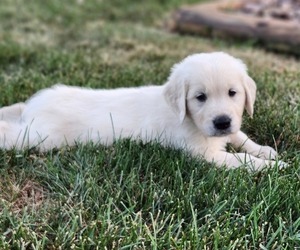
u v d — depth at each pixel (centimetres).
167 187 61
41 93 76
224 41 142
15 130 72
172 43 132
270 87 91
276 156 67
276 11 151
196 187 60
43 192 61
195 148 68
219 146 71
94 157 66
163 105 70
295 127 75
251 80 68
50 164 65
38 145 70
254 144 73
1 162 67
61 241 53
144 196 60
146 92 73
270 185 59
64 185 62
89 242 53
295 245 53
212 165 65
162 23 163
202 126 65
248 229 55
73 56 116
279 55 131
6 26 150
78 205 58
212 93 65
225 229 54
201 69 65
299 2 162
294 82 94
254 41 138
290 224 55
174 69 69
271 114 79
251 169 65
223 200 58
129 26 153
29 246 53
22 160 67
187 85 66
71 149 69
